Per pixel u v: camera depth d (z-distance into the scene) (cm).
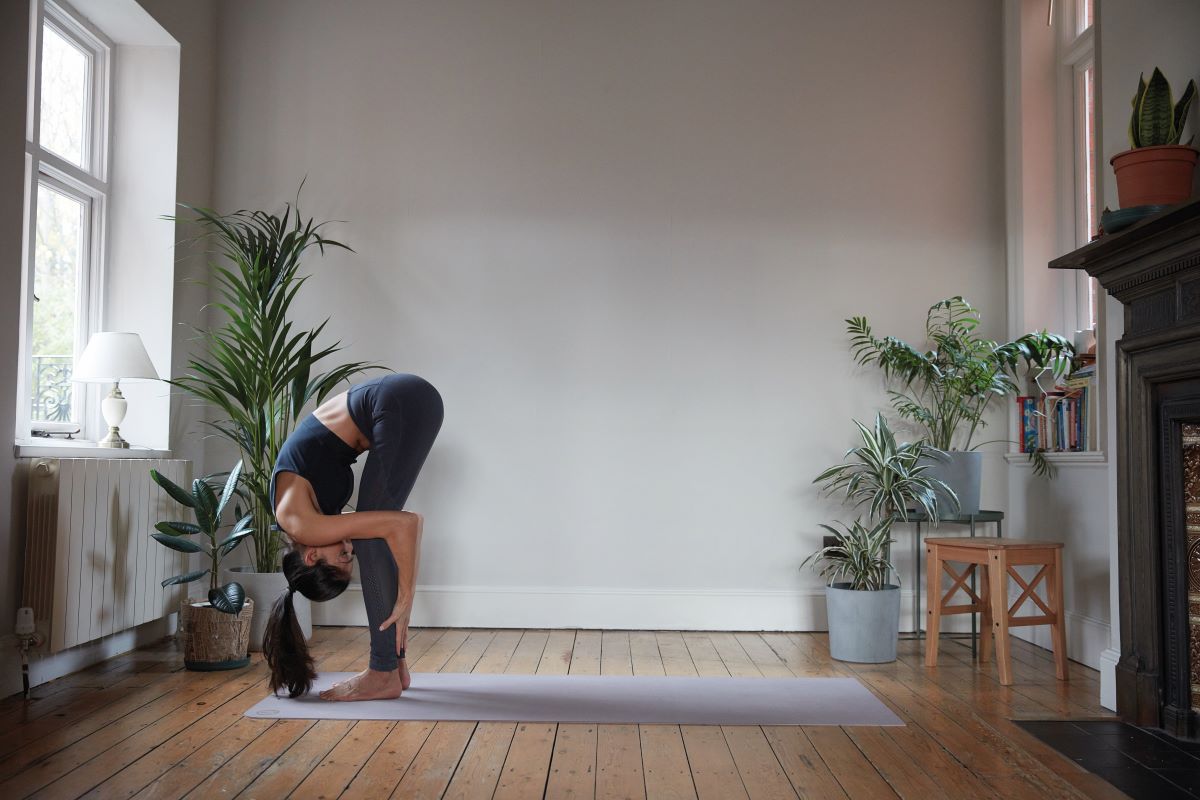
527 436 467
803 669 377
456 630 454
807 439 466
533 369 468
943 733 288
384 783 239
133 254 430
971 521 420
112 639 387
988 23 478
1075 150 451
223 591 361
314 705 312
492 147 475
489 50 478
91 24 416
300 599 405
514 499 465
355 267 472
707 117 475
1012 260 462
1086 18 446
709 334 469
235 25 478
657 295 470
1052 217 457
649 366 469
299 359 422
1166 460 297
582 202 473
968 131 475
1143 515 305
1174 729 289
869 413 467
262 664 375
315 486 314
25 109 328
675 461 466
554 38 478
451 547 464
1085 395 411
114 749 265
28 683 324
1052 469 426
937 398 465
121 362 380
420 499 465
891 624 391
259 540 408
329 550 309
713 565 463
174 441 434
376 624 320
